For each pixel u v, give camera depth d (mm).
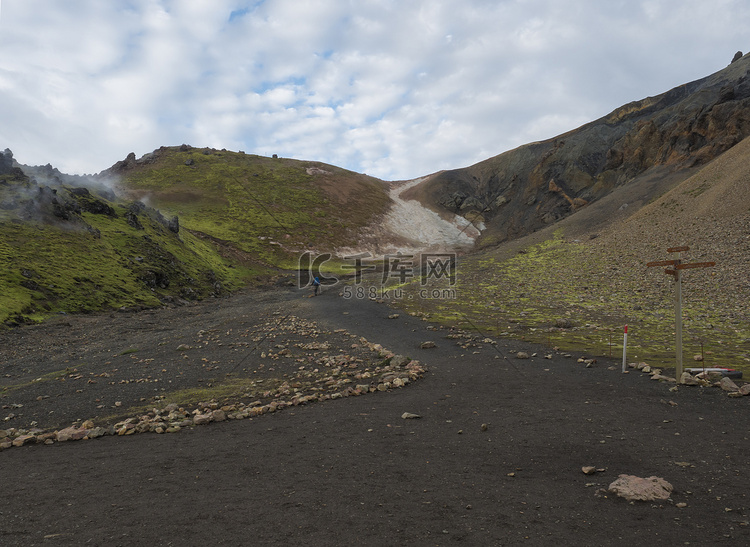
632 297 35156
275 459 9047
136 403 14656
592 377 15969
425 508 6598
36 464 9391
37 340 31297
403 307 40219
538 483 7496
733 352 18812
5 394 16922
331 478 7910
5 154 72125
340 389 15633
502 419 11516
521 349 22109
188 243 85438
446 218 156625
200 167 174125
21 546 5641
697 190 58875
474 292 46125
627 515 6227
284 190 159750
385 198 172625
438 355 21766
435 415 12156
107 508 6859
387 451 9359
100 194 85062
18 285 42969
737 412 11172
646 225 58094
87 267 52562
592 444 9336
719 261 37625
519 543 5488
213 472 8398
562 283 44562
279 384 16500
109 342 29625
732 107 84062
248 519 6316
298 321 34094
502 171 184250
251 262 95688
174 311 47375
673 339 22438
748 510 6207
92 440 11180
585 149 144375
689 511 6273
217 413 12562
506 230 137125
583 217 84312
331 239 123062
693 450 8750
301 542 5594
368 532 5844
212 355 22219
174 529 6039
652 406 12070
